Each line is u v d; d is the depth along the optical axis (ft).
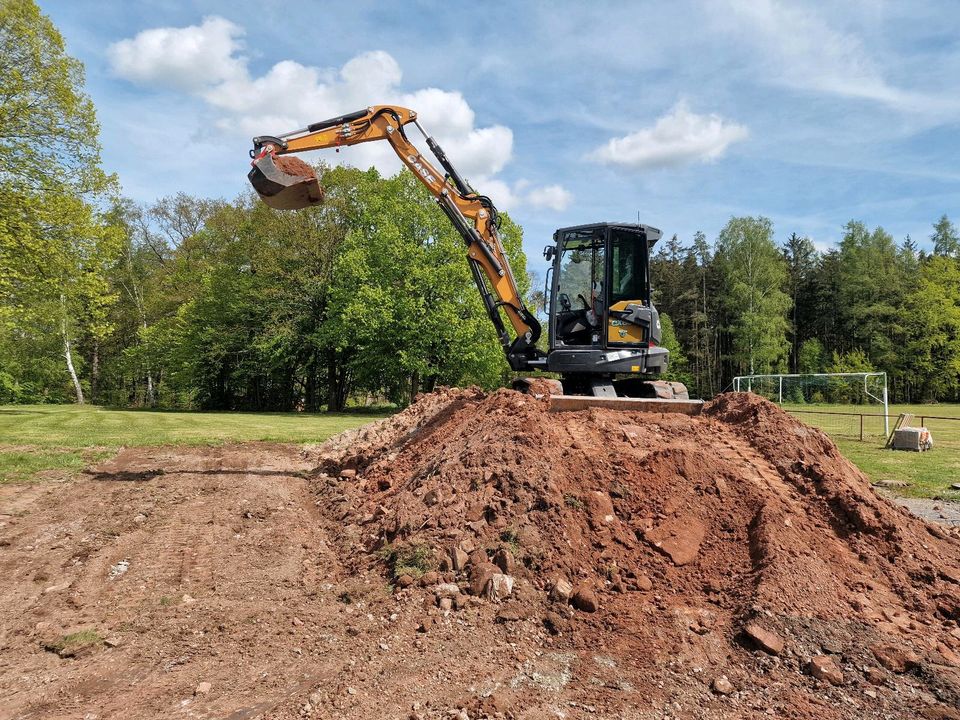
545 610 16.28
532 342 34.58
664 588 17.60
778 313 163.43
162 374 139.13
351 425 73.00
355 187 117.91
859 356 166.71
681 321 189.16
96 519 26.12
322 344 108.06
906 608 17.48
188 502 29.12
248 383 127.54
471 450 22.63
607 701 12.70
